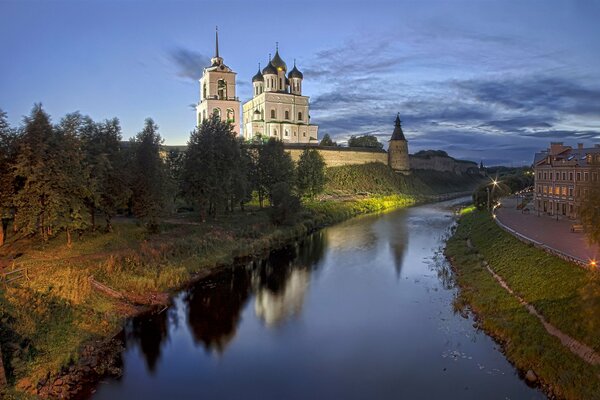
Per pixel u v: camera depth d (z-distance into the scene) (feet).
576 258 89.76
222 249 146.00
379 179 389.60
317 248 165.68
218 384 68.23
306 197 267.39
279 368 73.20
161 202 141.79
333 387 67.26
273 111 397.80
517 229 147.13
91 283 95.30
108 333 83.10
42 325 73.82
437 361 73.77
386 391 65.67
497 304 91.25
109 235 131.13
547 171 200.95
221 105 346.54
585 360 63.10
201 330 88.02
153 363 74.43
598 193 69.77
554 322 74.23
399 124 447.42
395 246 168.14
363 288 114.83
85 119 129.08
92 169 118.73
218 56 360.28
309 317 94.94
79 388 65.87
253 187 220.23
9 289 76.28
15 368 62.85
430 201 378.73
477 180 587.27
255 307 101.09
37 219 108.78
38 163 101.45
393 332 86.02
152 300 101.14
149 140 140.26
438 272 128.67
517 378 67.26
